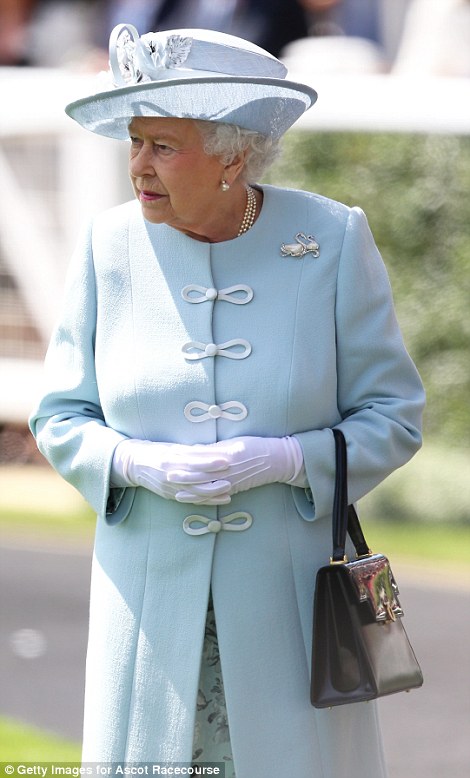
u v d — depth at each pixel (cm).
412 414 939
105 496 909
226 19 3284
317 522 916
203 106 855
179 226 907
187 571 899
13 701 1609
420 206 2825
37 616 2008
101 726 917
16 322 3400
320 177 2912
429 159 2816
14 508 2922
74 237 3294
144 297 918
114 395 916
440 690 1694
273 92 865
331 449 898
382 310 929
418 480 2689
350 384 935
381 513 2705
